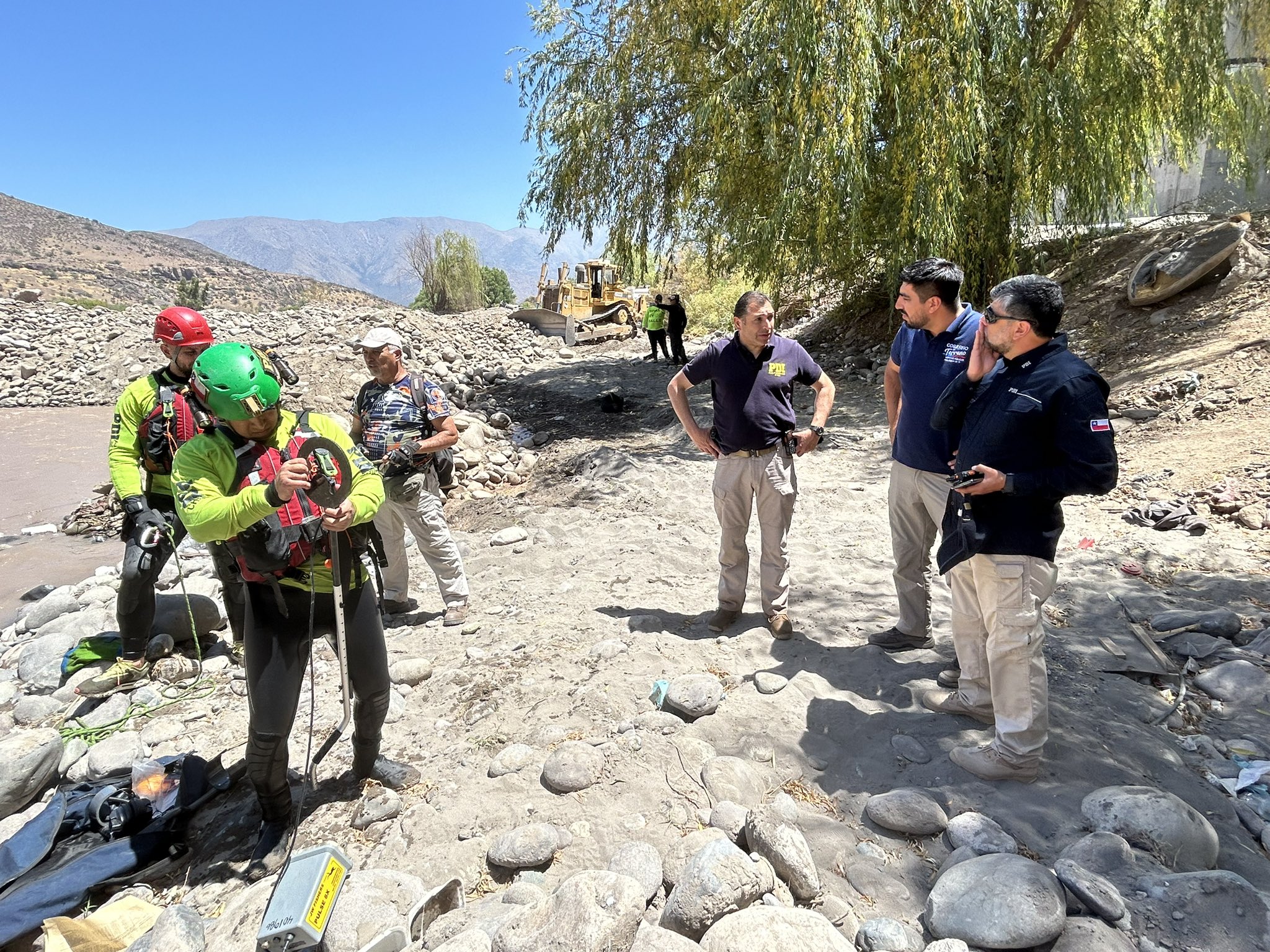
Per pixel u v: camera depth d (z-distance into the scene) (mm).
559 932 2141
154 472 4348
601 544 6262
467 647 4672
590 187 13680
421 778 3320
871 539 5934
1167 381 7902
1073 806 2768
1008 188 10711
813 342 14992
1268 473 5750
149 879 2980
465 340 19578
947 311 3354
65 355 18234
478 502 8109
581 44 13422
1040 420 2645
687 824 2809
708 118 10961
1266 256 9359
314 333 16469
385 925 2406
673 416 11492
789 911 2213
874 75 9367
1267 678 3562
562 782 3037
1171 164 14016
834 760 3146
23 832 3102
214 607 5059
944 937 2238
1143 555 5109
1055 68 10281
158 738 3924
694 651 4117
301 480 2463
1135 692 3621
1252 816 2779
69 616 5473
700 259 17000
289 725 2863
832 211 9953
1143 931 2205
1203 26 10125
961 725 3289
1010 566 2758
